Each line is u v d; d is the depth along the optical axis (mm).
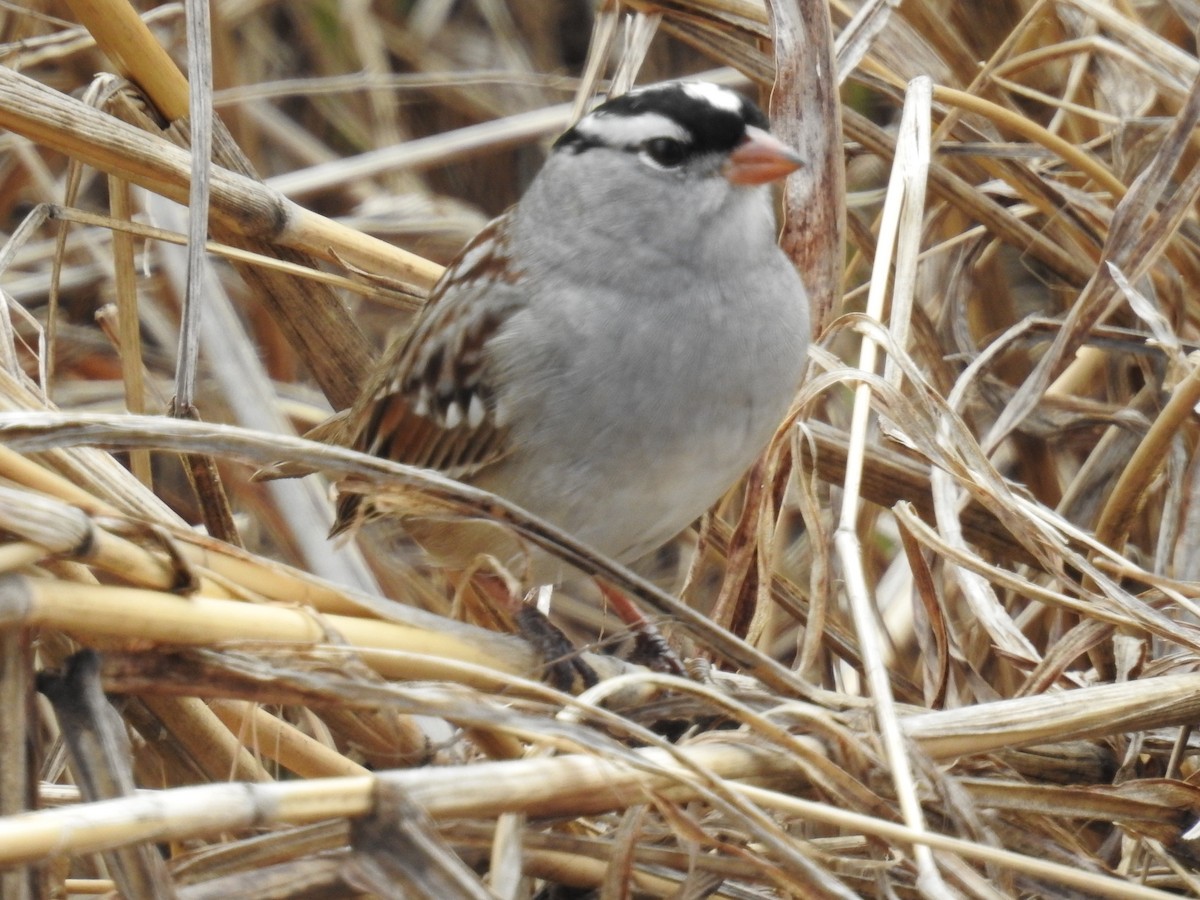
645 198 5648
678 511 5902
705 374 5648
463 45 11359
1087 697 5094
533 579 6086
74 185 6855
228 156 7000
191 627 4281
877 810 4770
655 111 5656
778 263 5805
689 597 6727
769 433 5871
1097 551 5988
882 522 8180
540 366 5738
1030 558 6773
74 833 3555
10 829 3496
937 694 5805
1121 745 5691
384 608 4766
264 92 9867
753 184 5621
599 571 4746
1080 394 8039
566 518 5906
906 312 6430
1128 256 6562
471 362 5973
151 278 9312
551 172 5914
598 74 7551
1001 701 5059
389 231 9945
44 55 8102
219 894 4004
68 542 4137
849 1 8562
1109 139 7895
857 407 5824
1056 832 5176
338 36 10867
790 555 8312
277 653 4375
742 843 5059
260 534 8414
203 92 5867
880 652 5039
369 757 6070
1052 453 7777
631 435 5711
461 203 10922
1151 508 7246
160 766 6141
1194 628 5660
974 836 4781
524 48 11156
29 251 9477
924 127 6688
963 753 4965
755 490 6258
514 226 6105
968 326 7879
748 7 7324
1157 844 5234
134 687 4348
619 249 5684
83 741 4207
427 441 6270
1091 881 4359
